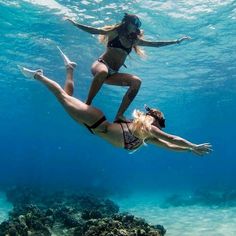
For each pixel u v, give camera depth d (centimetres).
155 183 7506
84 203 2428
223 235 1700
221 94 4297
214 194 3425
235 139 11925
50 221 1627
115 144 495
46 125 8088
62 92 525
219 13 2058
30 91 4362
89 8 2005
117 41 531
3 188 4188
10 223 1401
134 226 1312
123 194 4272
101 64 526
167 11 2011
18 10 2083
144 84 3684
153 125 484
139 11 2009
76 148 15262
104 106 5078
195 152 448
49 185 4378
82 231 1368
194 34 2348
